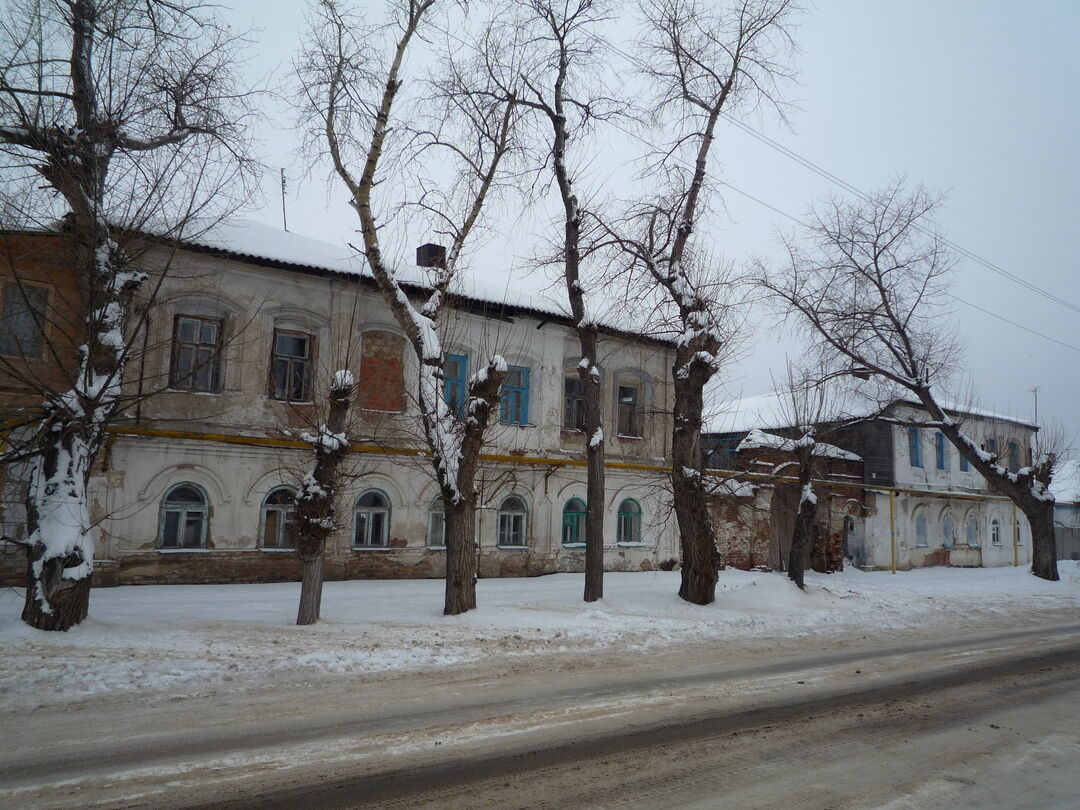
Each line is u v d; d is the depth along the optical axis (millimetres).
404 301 13516
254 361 17156
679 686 8680
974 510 35438
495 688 8289
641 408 24297
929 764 6191
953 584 24500
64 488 10336
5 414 11461
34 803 4891
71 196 10547
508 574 20656
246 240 17547
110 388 10703
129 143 11594
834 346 25250
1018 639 13438
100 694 7484
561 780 5570
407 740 6375
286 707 7262
